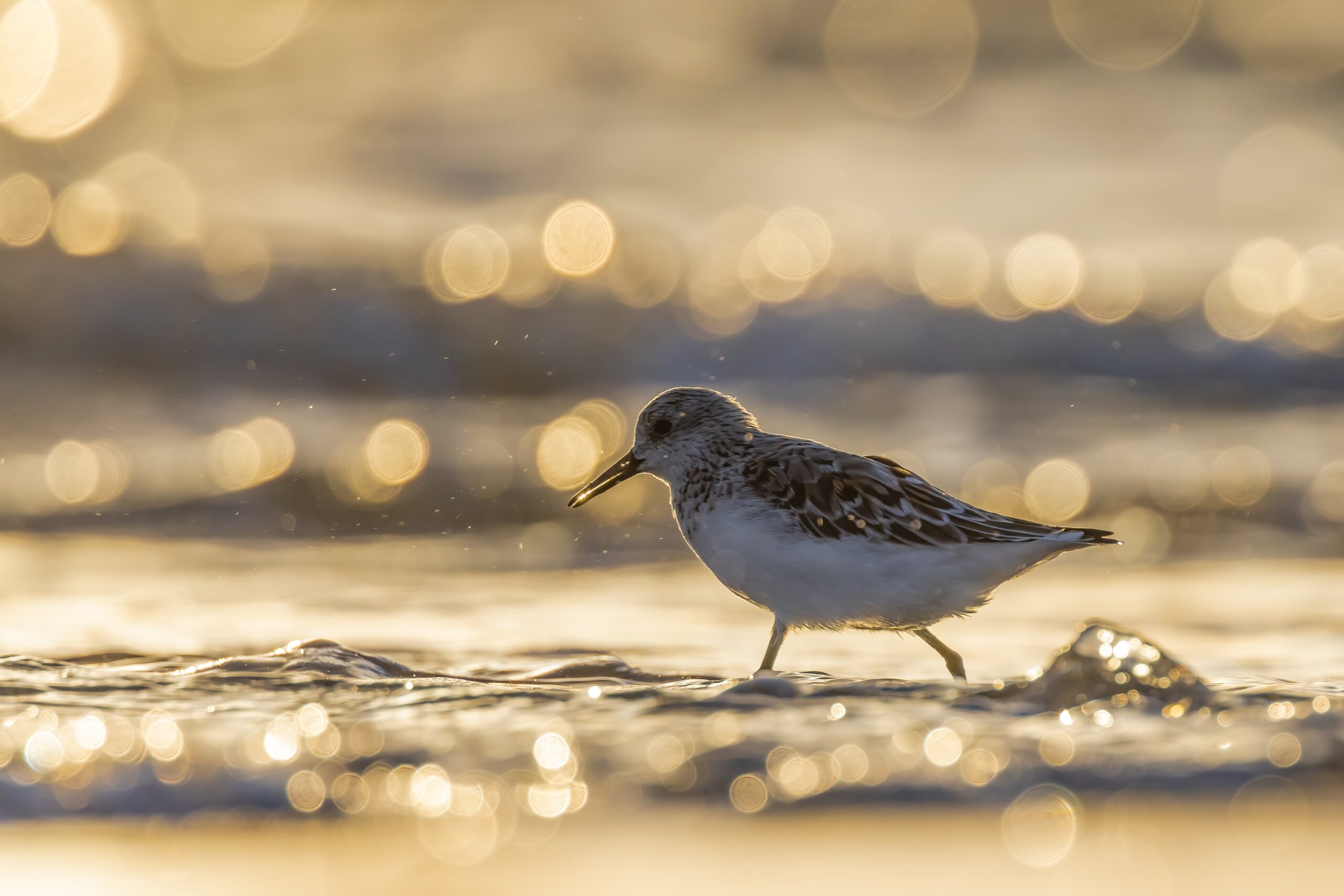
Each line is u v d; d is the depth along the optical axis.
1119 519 15.48
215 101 32.94
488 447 17.66
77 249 22.28
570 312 22.39
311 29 37.19
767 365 21.66
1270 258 27.52
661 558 13.77
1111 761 5.57
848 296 24.19
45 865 4.76
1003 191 31.73
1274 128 36.72
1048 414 19.61
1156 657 6.59
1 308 20.17
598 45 38.81
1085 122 37.09
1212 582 12.72
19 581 11.73
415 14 38.66
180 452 16.81
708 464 8.59
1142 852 4.87
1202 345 22.72
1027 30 43.53
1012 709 6.35
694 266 25.20
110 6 35.59
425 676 7.84
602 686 7.51
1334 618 11.08
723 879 4.67
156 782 5.44
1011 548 8.00
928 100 38.31
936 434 18.56
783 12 42.16
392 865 4.81
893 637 10.43
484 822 5.12
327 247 23.92
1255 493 16.14
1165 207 31.05
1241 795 5.32
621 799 5.34
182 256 22.39
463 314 21.66
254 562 13.10
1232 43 43.16
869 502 8.02
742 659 9.53
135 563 12.78
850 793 5.34
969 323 23.22
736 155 32.88
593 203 28.67
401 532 14.63
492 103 34.59
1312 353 22.39
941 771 5.54
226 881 4.66
